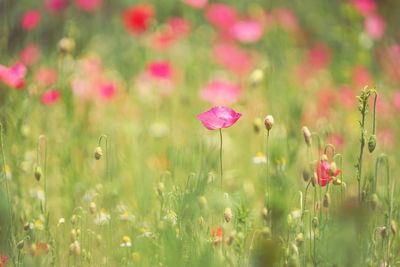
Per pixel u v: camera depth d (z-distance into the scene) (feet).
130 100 33.35
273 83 31.45
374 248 17.11
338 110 31.04
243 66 36.29
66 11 40.37
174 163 21.81
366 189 17.12
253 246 17.44
